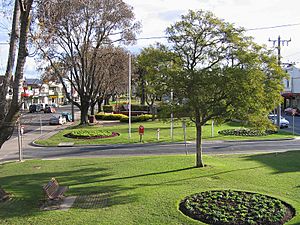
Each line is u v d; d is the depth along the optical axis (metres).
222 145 25.62
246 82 13.80
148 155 21.33
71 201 10.68
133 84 59.88
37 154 23.20
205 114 15.44
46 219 9.04
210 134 31.52
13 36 11.86
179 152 22.56
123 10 39.19
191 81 14.28
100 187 12.45
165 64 15.34
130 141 27.88
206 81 14.04
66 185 12.92
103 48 41.66
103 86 49.97
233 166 16.31
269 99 14.77
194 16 15.16
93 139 29.38
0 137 11.52
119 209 9.77
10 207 10.12
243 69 14.19
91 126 40.88
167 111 15.22
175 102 15.19
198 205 9.83
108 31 39.53
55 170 16.16
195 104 14.54
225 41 14.91
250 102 14.11
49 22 15.45
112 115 51.47
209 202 10.11
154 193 11.30
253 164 16.91
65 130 37.44
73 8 34.28
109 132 32.84
